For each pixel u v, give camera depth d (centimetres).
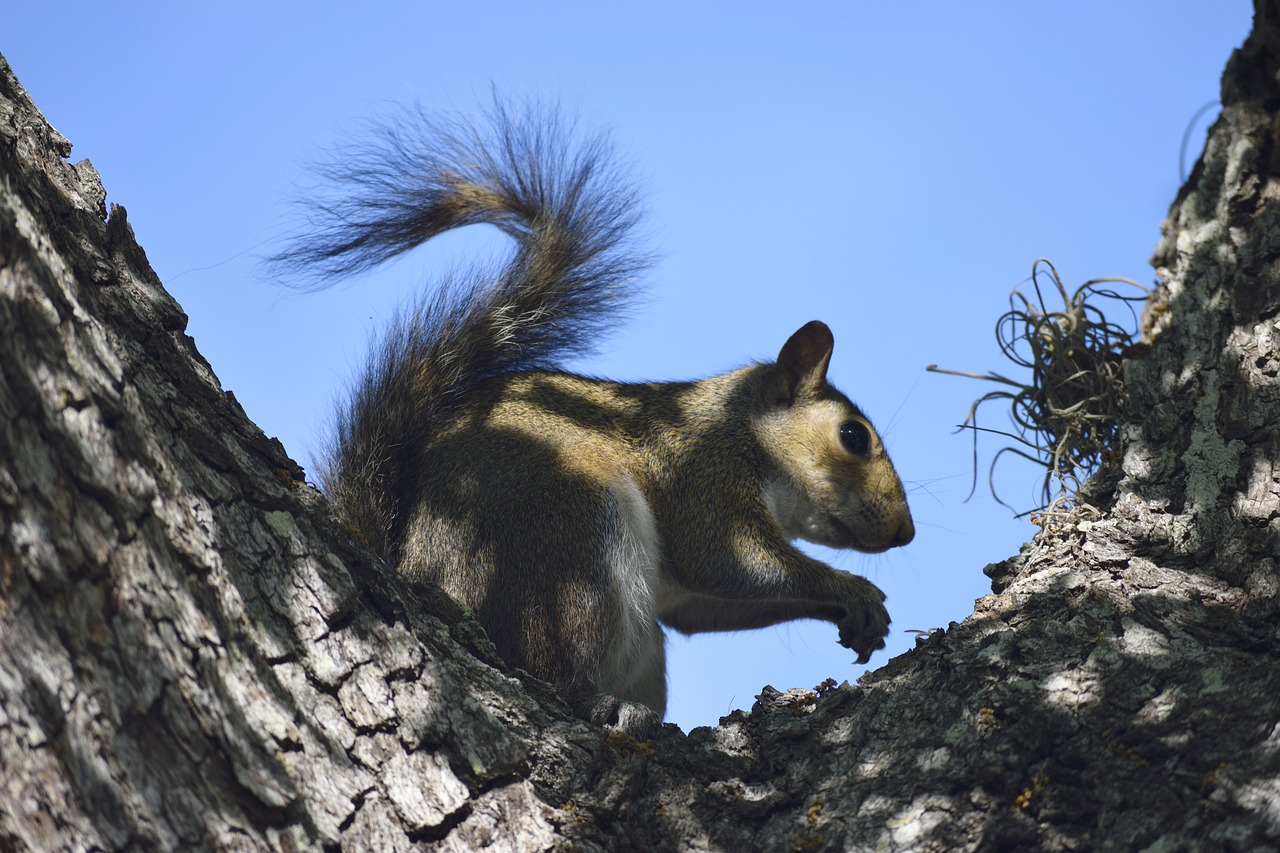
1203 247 873
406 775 594
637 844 639
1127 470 827
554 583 984
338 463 1027
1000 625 740
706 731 729
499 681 681
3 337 538
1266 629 683
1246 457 767
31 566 514
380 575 661
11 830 477
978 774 642
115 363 580
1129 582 737
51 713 500
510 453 1036
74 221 620
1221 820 576
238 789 535
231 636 572
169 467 586
